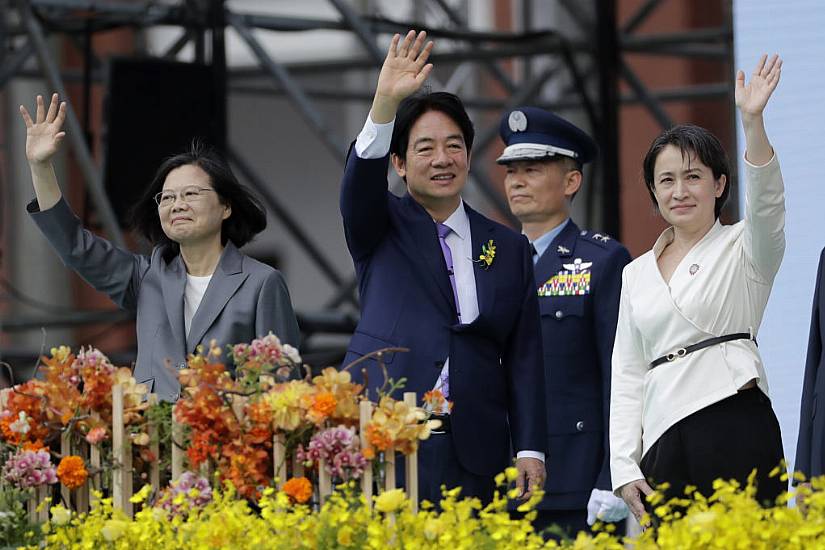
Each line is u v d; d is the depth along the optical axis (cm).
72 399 1574
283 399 1488
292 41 4156
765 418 1591
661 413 1608
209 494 1488
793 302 2103
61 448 1602
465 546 1354
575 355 1920
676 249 1655
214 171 1772
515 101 3112
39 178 1775
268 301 1753
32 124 1778
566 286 1939
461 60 3084
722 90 3447
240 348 1538
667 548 1327
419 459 1627
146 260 1825
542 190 1977
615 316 1916
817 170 2106
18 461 1554
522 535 1380
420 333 1652
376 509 1409
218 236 1783
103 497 1598
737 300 1600
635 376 1658
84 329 3916
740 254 1605
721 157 1630
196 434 1505
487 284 1675
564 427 1905
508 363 1700
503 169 3838
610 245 1953
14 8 2909
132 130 2769
